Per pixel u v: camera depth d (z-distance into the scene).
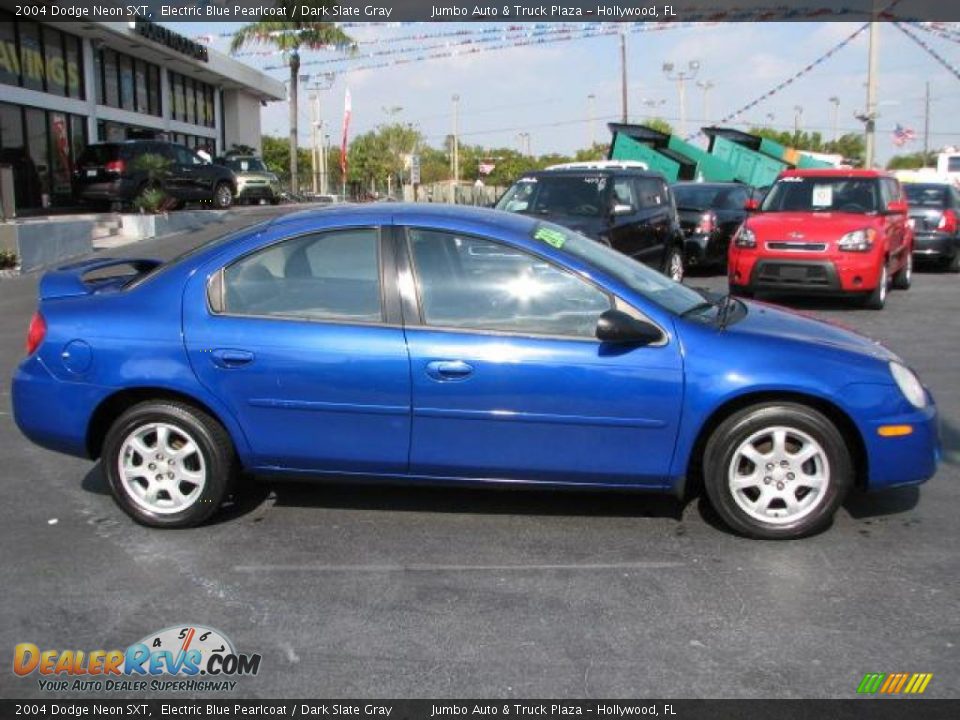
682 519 4.80
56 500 5.16
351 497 5.14
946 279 15.54
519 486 4.56
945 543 4.49
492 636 3.64
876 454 4.41
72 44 25.50
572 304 4.47
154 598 3.98
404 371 4.43
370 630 3.70
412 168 30.38
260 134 42.22
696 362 4.36
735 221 16.00
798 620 3.74
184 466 4.67
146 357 4.58
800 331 4.68
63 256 16.36
